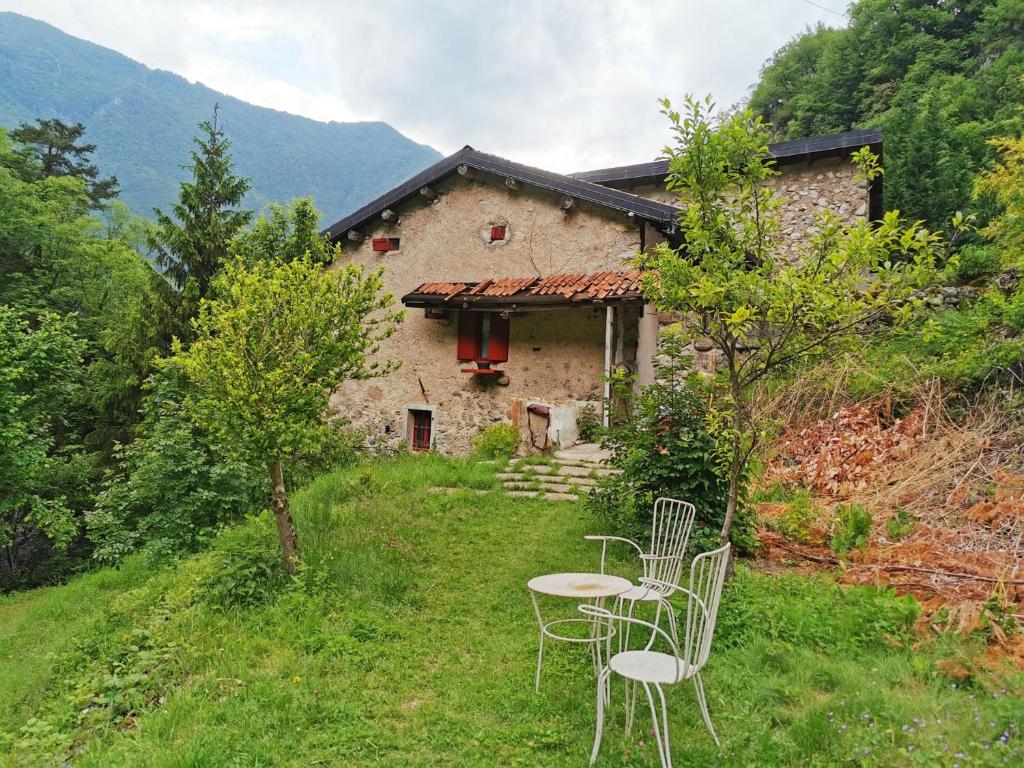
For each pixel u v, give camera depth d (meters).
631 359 10.41
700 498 5.65
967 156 15.41
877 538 5.64
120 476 9.92
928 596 4.51
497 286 10.83
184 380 9.20
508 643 4.30
